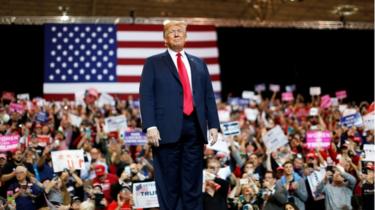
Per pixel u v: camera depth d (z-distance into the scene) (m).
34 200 8.77
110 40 18.14
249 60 19.70
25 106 15.17
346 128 13.34
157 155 4.19
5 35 18.12
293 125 14.59
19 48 18.17
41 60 18.23
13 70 18.09
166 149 4.14
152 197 8.12
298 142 12.56
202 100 4.27
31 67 18.16
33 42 18.19
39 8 19.00
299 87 20.06
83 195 9.44
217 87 18.34
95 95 16.42
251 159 10.88
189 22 19.73
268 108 17.09
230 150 11.67
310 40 20.12
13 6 18.55
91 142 12.55
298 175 10.05
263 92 19.86
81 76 17.84
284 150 11.57
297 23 20.14
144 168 10.35
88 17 18.95
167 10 20.66
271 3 20.31
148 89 4.19
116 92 17.80
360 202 9.20
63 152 9.62
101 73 17.91
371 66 20.27
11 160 9.83
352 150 11.29
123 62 18.02
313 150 11.37
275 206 8.98
